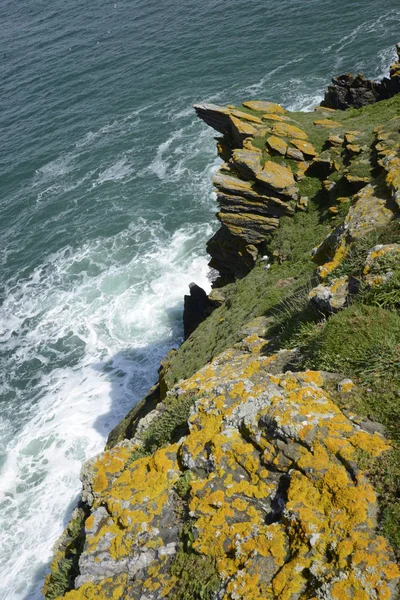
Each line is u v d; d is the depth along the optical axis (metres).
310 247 24.41
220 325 21.28
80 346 38.88
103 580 7.21
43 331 40.91
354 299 9.64
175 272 43.50
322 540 5.84
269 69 68.50
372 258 10.02
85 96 75.56
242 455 7.27
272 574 5.95
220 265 32.53
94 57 86.25
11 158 65.00
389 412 7.07
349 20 72.69
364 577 5.32
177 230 47.69
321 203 27.25
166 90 71.50
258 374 9.39
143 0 105.00
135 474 8.19
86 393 35.06
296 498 6.32
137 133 63.94
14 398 35.84
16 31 105.62
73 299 43.34
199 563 6.70
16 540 26.31
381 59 62.69
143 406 20.20
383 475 6.13
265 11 83.31
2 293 45.75
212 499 7.03
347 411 7.24
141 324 39.81
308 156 29.22
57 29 101.94
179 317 39.56
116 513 7.74
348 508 5.94
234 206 28.69
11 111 76.19
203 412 8.22
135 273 44.25
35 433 32.62
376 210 12.29
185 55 78.06
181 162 56.66
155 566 7.07
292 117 34.16
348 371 8.10
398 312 8.75
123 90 74.19
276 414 7.18
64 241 49.88
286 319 13.31
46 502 28.25
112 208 52.47
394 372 7.65
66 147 64.88
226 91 67.38
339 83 44.62
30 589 23.80
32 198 57.34
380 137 26.97
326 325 9.33
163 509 7.58
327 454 6.51
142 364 36.50
